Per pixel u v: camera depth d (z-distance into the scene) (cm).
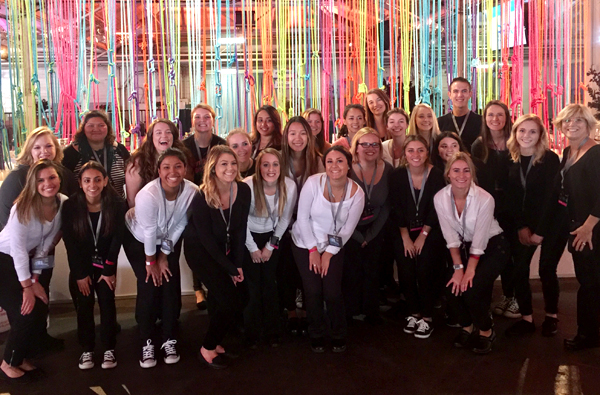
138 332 279
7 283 220
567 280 355
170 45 325
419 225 264
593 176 231
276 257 255
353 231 251
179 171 225
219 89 330
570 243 243
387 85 405
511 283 284
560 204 251
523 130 254
